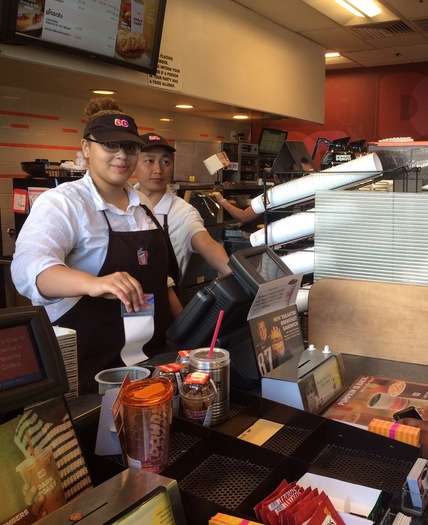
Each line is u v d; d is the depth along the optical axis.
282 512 0.74
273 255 1.42
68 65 3.18
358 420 1.13
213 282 1.28
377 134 7.68
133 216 1.86
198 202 4.06
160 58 3.90
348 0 4.68
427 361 1.55
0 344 0.70
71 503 0.64
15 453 0.68
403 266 1.62
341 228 1.70
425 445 1.02
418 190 2.03
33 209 1.72
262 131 5.81
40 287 1.49
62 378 0.75
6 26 2.69
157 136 2.72
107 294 1.35
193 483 0.87
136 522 0.63
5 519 0.65
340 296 1.64
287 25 5.43
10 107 3.77
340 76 7.80
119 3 3.26
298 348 1.40
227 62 4.66
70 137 4.25
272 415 1.12
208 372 1.04
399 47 6.38
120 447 0.91
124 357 1.62
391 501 0.86
